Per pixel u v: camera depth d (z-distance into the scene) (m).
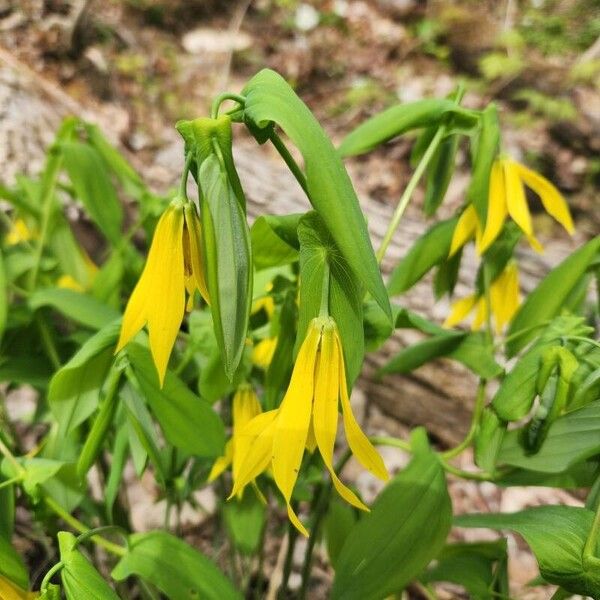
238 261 0.18
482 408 0.25
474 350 0.26
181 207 0.18
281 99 0.17
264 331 0.27
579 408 0.22
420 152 0.26
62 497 0.25
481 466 0.23
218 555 0.35
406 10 0.92
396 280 0.27
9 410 0.41
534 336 0.26
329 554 0.29
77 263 0.33
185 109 0.74
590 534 0.20
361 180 0.73
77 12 0.65
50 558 0.32
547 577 0.21
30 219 0.33
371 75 0.87
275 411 0.20
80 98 0.63
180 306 0.19
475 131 0.24
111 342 0.22
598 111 0.78
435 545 0.23
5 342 0.29
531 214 0.74
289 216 0.20
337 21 0.91
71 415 0.23
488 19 0.93
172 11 0.82
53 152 0.31
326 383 0.19
